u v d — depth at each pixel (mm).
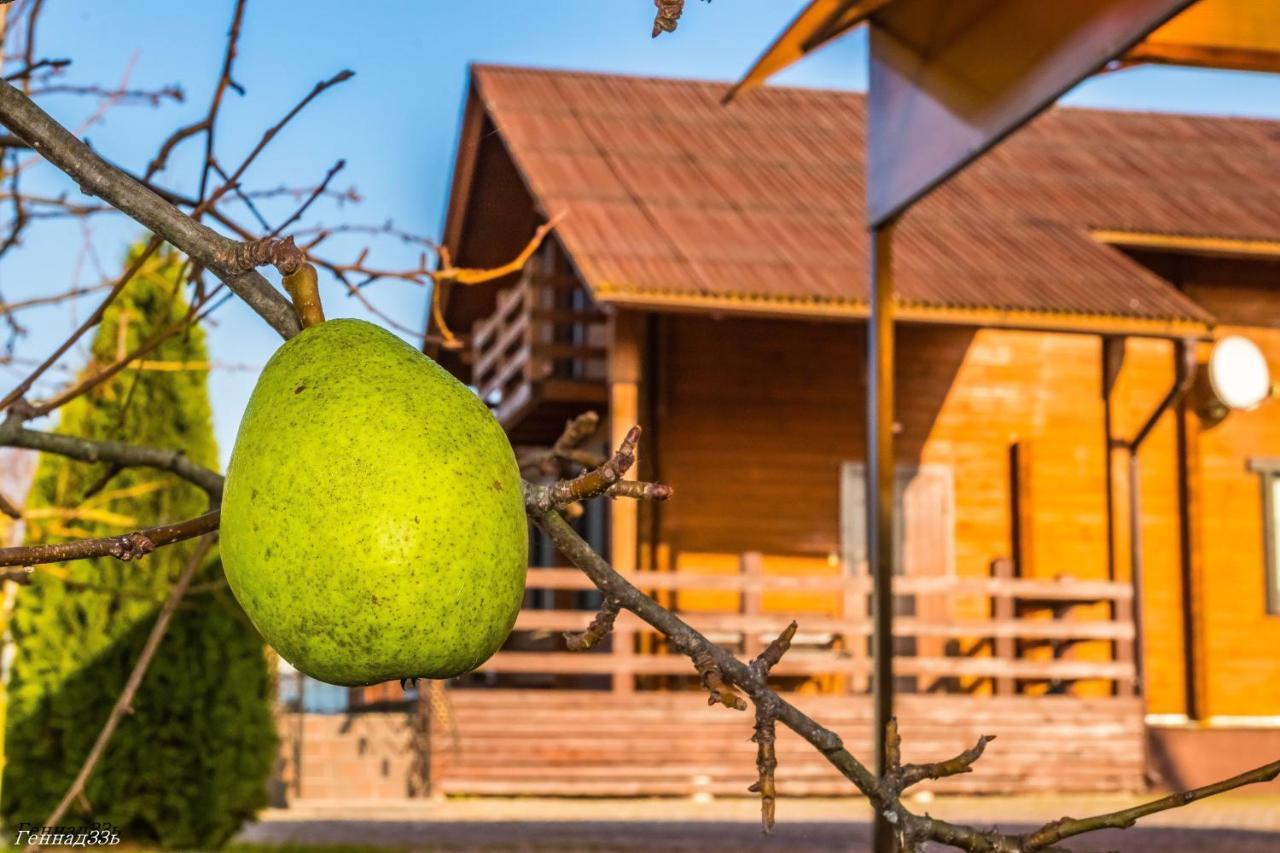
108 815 8633
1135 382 15883
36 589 8688
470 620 1155
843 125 18562
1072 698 14383
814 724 1411
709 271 13250
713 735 13492
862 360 15070
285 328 1273
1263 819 12508
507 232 17359
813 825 11359
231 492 1188
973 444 15555
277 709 13680
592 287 12641
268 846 9219
